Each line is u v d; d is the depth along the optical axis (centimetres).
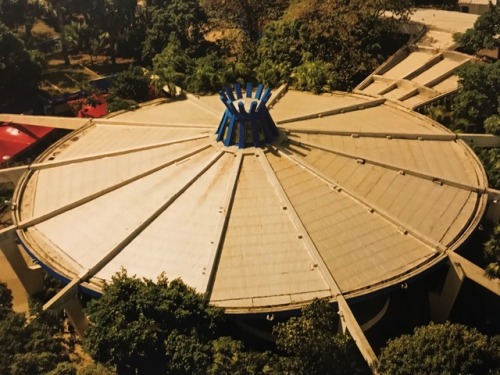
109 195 4819
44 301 4994
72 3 9475
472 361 2933
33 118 6625
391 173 4834
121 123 6084
